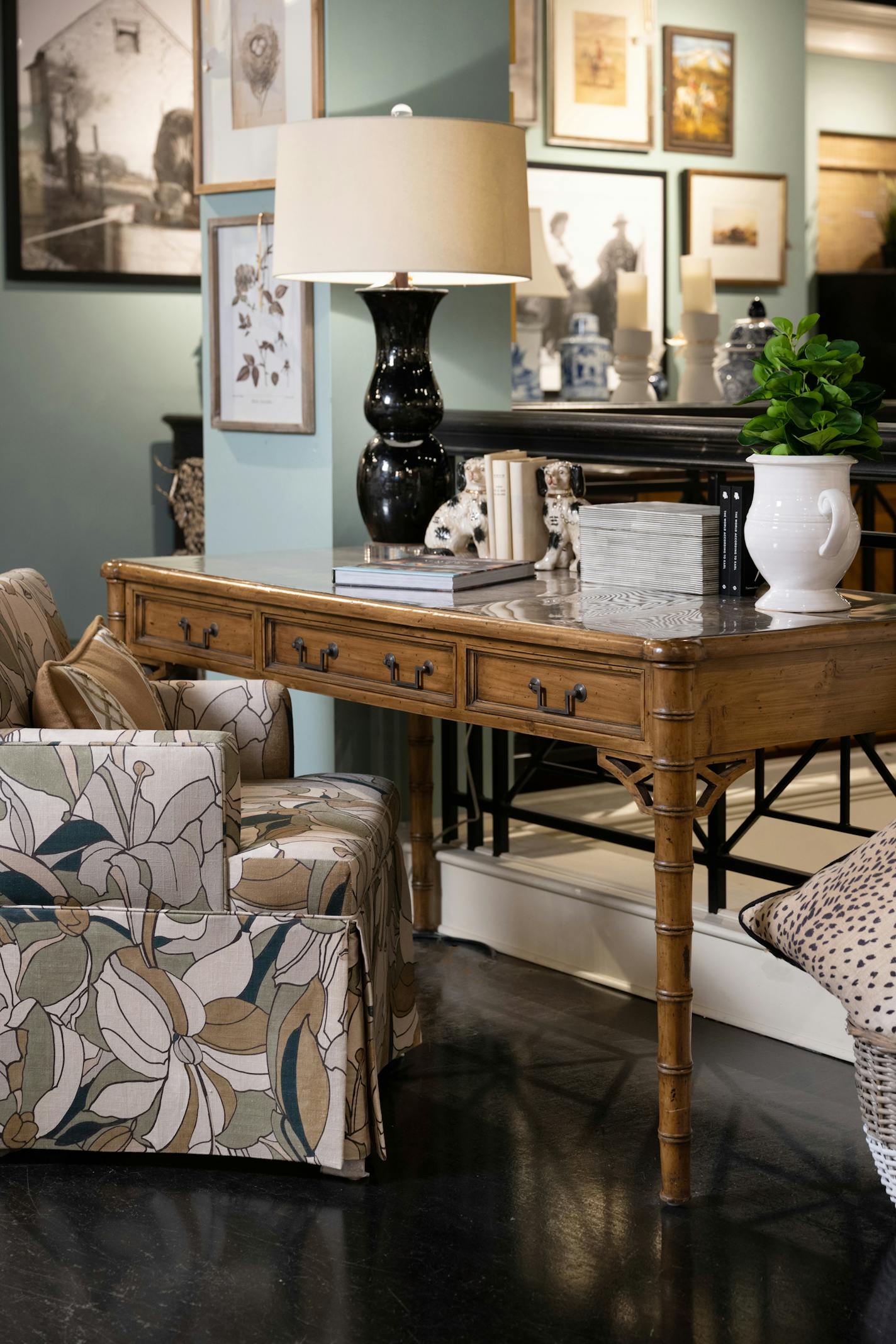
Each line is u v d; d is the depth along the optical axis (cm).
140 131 543
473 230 287
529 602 252
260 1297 198
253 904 225
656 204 644
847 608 237
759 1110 253
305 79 334
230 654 293
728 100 660
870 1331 189
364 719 358
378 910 247
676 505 269
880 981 203
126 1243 212
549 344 618
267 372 357
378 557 309
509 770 356
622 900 309
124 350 551
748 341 445
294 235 293
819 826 300
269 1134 229
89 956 229
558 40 606
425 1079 267
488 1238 212
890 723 237
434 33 348
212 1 354
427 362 317
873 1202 222
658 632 216
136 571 310
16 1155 239
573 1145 241
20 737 227
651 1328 190
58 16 523
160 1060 230
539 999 307
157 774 222
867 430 236
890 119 727
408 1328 191
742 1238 212
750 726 219
